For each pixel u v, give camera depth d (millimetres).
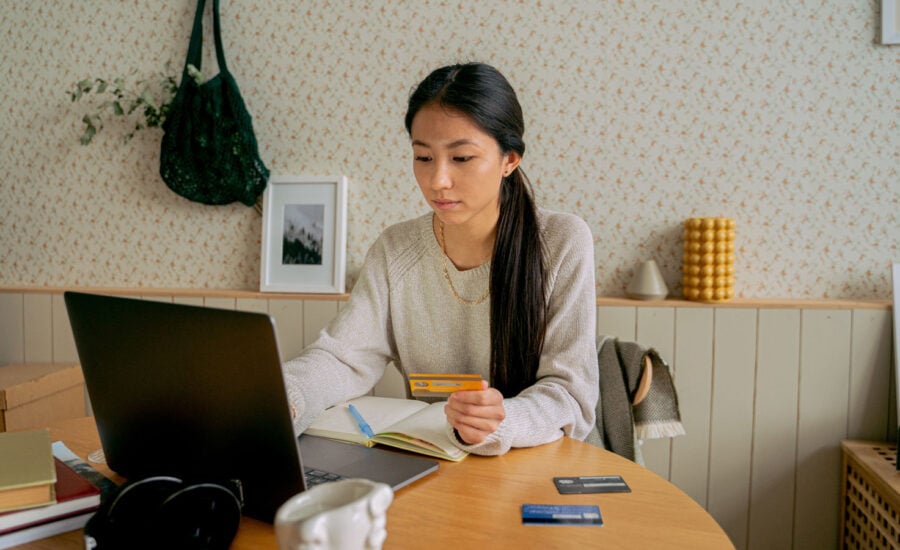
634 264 1899
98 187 2154
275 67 2041
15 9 2166
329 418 1012
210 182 1944
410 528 671
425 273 1187
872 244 1802
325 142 2031
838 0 1769
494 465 861
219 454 668
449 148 941
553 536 655
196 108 1922
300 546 409
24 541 634
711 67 1833
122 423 744
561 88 1900
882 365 1712
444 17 1945
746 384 1764
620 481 801
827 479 1750
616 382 1249
